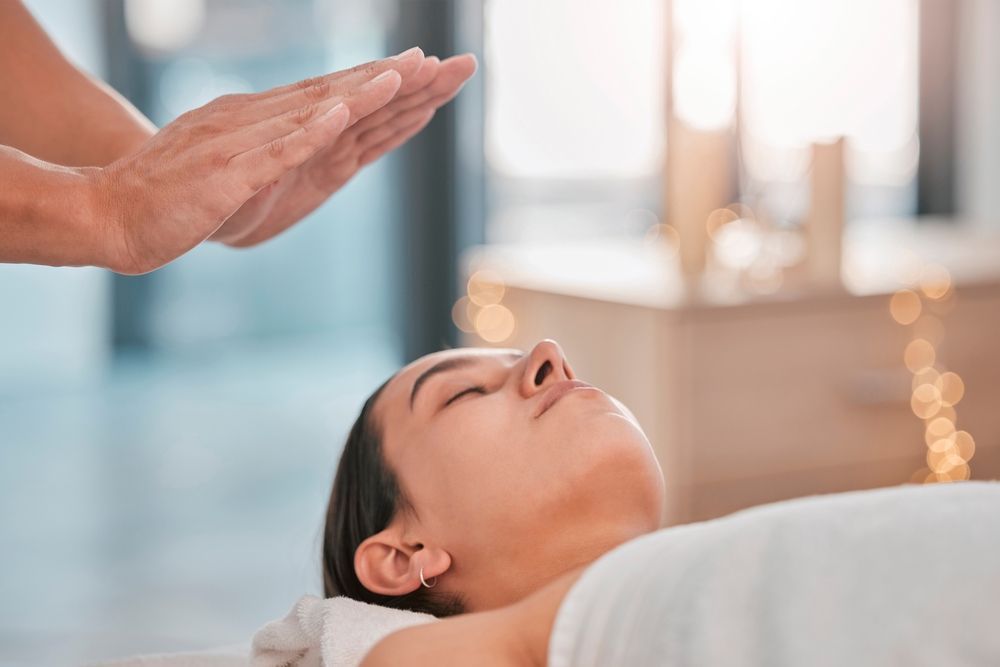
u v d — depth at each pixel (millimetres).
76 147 1282
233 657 1202
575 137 4035
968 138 3654
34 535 3236
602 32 3906
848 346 2484
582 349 2439
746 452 2373
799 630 700
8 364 5004
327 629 960
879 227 3551
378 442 1121
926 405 2574
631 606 739
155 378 5145
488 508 1033
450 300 4383
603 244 3145
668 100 2562
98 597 2779
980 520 748
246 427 4367
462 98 4250
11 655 2428
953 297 2600
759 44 3082
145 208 934
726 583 732
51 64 1313
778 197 3072
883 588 712
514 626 793
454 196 4324
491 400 1079
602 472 1015
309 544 3115
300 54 5250
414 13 4266
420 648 787
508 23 4117
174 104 5324
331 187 1301
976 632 688
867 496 800
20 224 935
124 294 5359
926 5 3545
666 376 2254
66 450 4109
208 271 5453
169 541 3180
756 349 2361
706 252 2566
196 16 5266
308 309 5609
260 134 932
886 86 3469
